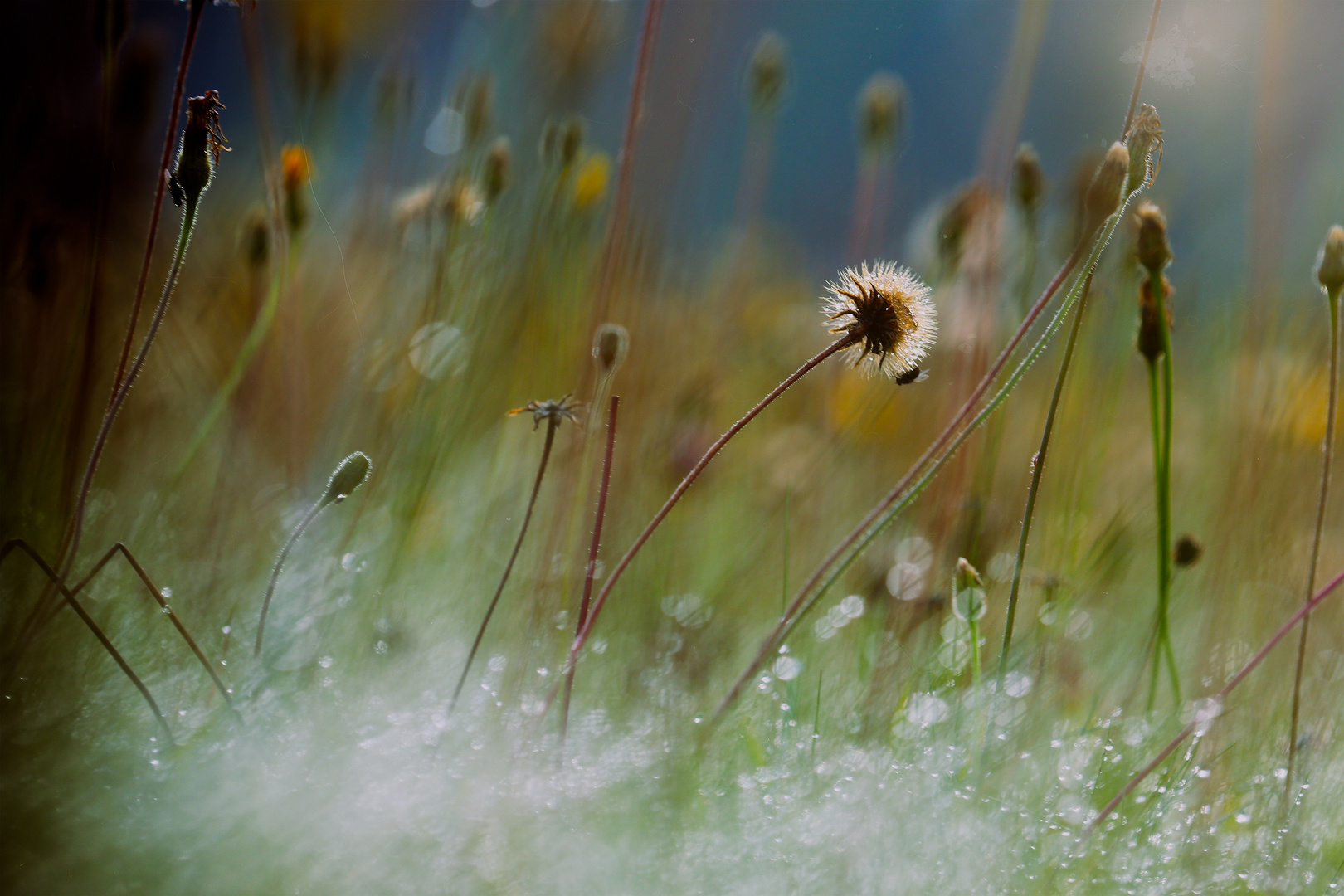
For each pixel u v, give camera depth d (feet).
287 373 4.33
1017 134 4.43
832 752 3.94
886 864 3.77
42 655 3.80
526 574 4.20
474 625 4.10
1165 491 4.00
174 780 3.72
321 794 3.73
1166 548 4.01
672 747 3.89
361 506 4.14
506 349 4.41
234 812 3.70
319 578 4.08
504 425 4.43
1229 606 4.27
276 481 4.33
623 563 3.91
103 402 4.23
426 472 4.25
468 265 4.35
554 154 4.41
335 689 3.91
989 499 4.31
